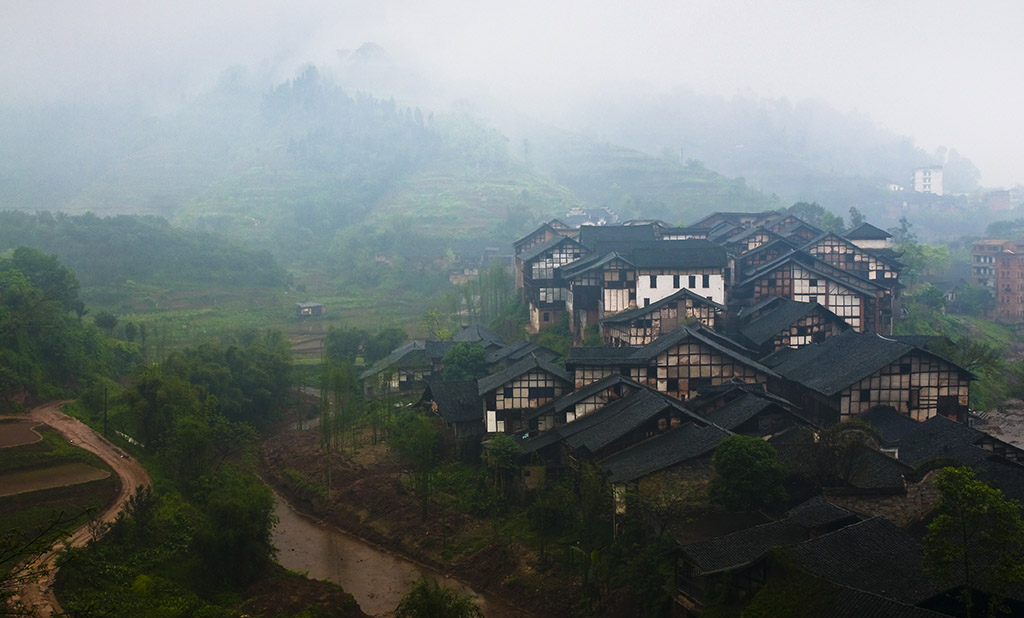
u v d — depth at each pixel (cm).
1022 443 6638
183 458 5612
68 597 3775
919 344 7175
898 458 4694
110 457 5925
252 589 4419
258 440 7875
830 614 2812
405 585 4756
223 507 4550
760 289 8575
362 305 14450
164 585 4159
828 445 4325
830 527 3603
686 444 4644
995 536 2908
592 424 5500
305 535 5675
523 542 4909
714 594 3416
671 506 4072
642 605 3838
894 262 9144
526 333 9781
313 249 19088
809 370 6244
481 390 6438
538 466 5488
